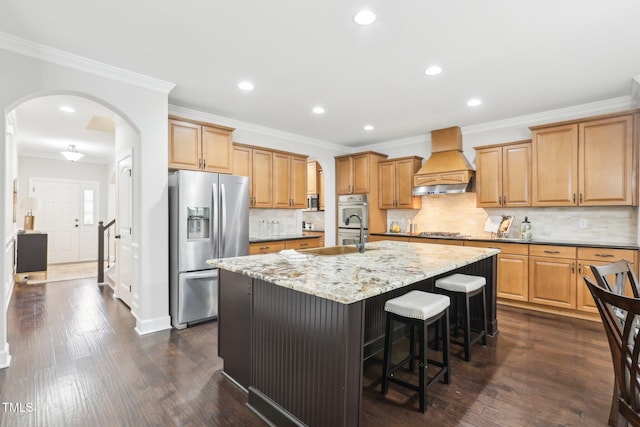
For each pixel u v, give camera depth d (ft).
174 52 8.55
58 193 24.48
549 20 7.08
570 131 12.24
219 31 7.57
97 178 26.14
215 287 11.48
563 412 6.15
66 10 6.71
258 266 6.89
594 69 9.53
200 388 7.04
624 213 12.16
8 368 7.82
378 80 10.37
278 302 6.00
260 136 16.24
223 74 9.93
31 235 18.12
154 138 10.36
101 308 12.71
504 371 7.79
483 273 10.36
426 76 10.02
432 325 10.42
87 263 24.45
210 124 12.32
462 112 13.67
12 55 7.80
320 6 6.64
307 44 8.16
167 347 9.12
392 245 11.53
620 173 11.23
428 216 17.66
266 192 15.74
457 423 5.85
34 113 13.96
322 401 5.16
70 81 8.67
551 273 12.13
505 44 8.13
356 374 5.04
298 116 14.28
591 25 7.27
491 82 10.52
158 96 10.44
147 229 10.24
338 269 6.58
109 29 7.45
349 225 19.11
